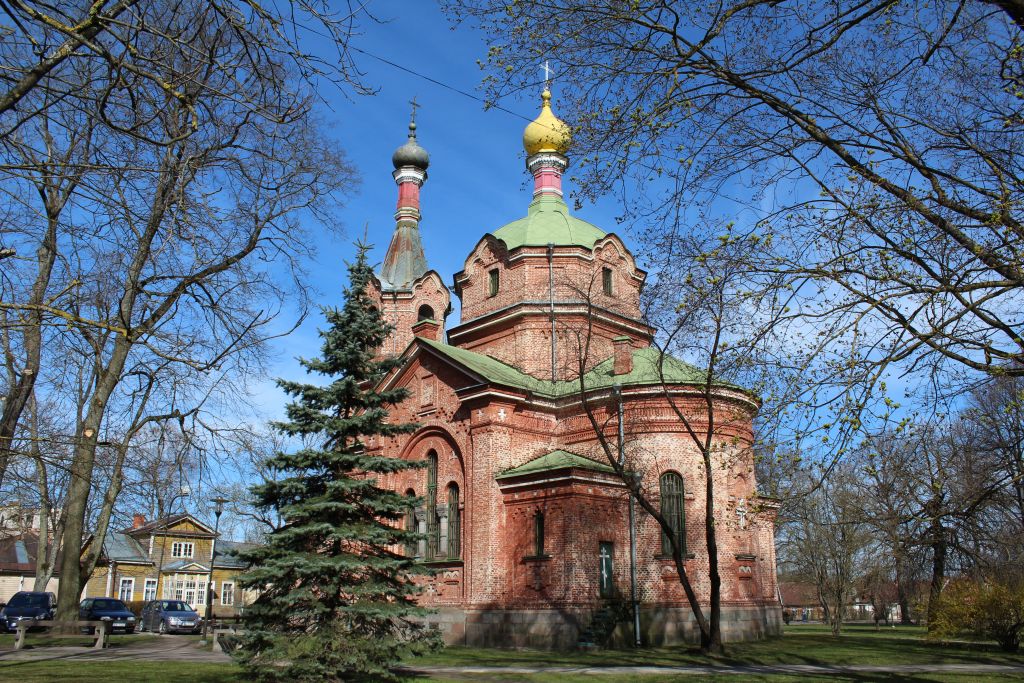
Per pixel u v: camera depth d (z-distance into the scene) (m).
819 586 47.88
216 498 35.00
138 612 61.94
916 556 16.56
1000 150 13.01
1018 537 16.80
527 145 41.84
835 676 19.61
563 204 41.19
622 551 29.69
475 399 31.75
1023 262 11.84
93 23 9.95
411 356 35.50
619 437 29.92
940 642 31.02
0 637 28.44
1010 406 12.36
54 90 10.48
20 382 19.52
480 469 31.11
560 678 19.05
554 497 28.78
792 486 13.73
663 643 29.09
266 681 17.05
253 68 10.91
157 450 23.14
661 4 12.82
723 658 24.14
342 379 18.58
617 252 39.25
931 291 12.28
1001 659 24.83
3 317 13.43
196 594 66.12
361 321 19.08
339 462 18.23
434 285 45.41
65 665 19.91
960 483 14.70
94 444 14.82
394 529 18.33
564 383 34.97
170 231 12.59
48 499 26.42
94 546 29.45
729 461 15.31
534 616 27.81
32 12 9.45
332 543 17.98
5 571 65.75
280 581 17.47
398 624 18.98
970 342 12.20
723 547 30.89
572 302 36.47
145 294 16.19
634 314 38.88
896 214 13.05
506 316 37.12
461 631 29.91
